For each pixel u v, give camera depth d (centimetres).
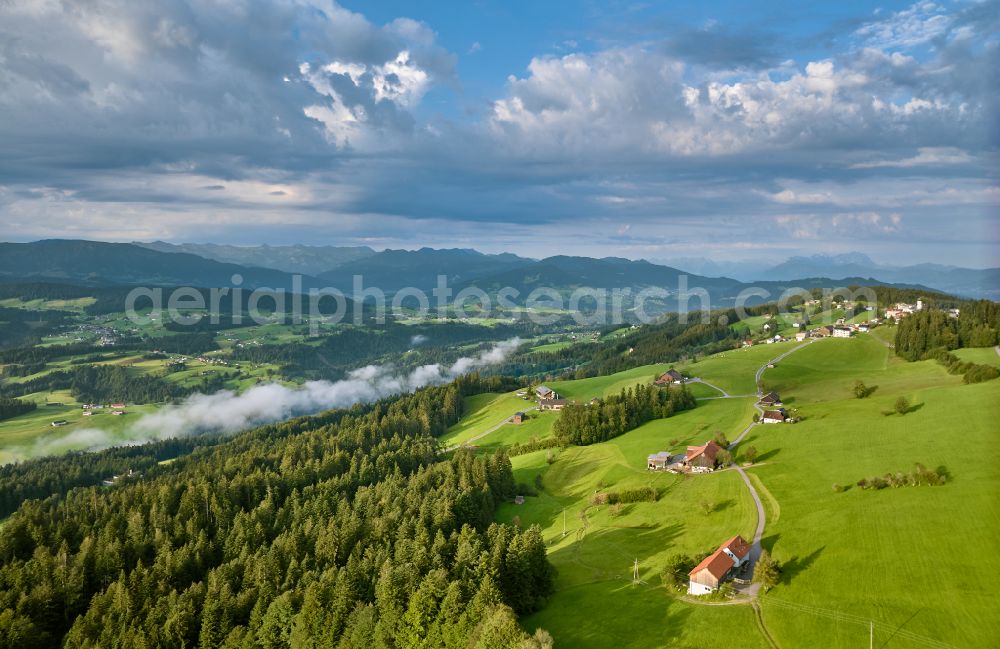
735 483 13088
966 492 10275
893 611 7844
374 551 11419
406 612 8944
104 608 10788
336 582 10206
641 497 13550
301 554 12000
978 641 7094
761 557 9231
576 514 13862
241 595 10675
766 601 8619
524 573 9688
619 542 11700
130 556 12650
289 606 9950
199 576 12288
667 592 9394
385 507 13412
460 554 10212
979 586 7925
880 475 11775
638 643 8188
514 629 7831
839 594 8412
